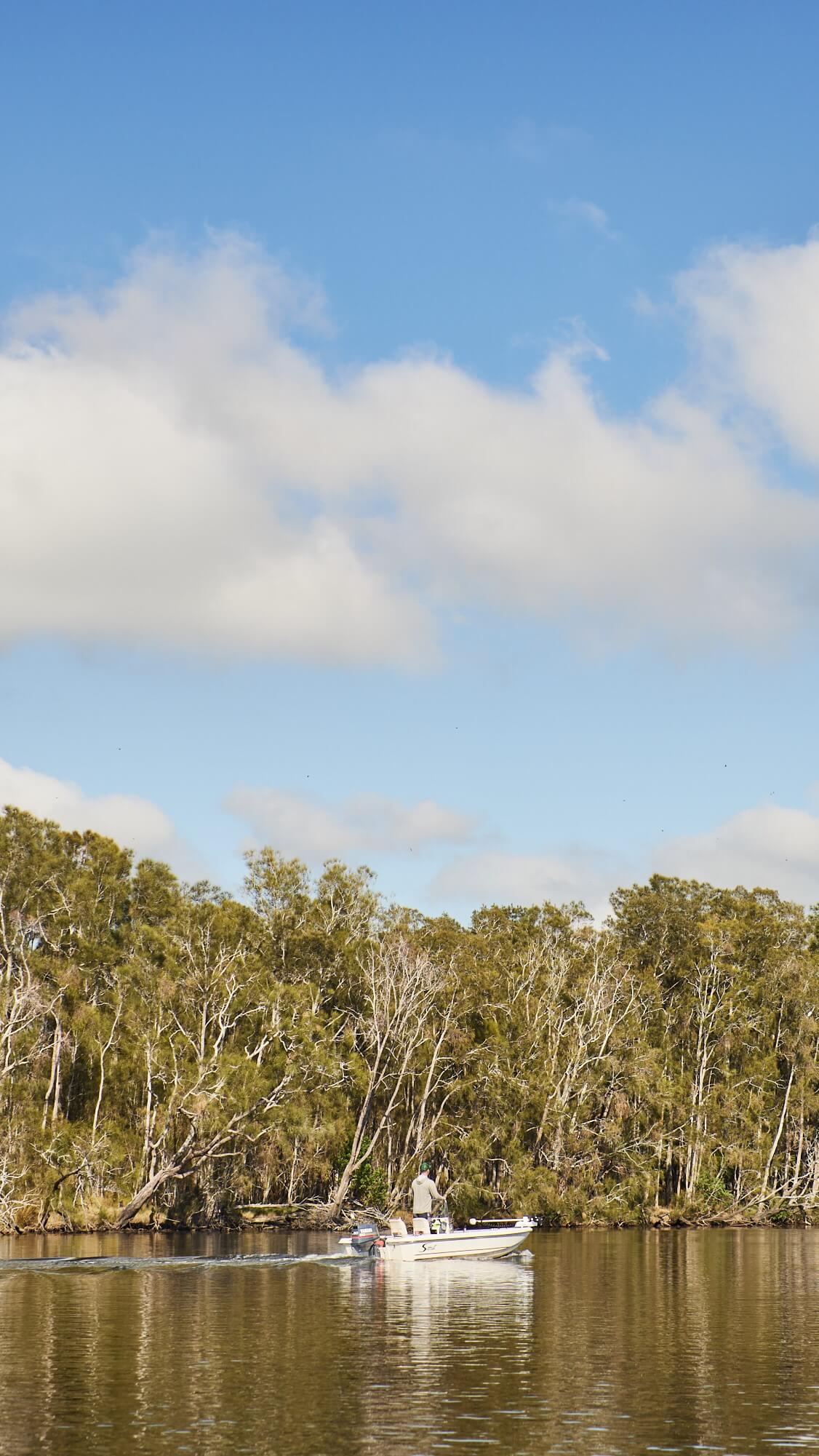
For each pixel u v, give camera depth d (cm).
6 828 7888
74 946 7856
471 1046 8481
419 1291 4225
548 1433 2172
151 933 7625
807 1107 9694
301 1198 8075
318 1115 7531
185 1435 2145
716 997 10219
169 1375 2661
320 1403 2394
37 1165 6800
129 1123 7300
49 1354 2908
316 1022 7744
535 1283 4575
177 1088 6938
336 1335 3209
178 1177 7119
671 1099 8888
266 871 8538
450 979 8469
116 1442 2095
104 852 8250
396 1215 7675
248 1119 7112
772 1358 2920
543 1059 8531
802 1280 4750
